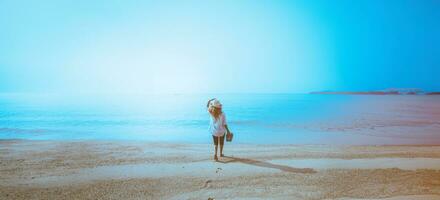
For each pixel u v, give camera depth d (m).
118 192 4.22
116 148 7.82
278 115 22.02
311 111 26.20
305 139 10.12
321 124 15.05
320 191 4.23
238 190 4.28
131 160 6.25
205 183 4.61
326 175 5.03
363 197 3.98
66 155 6.83
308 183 4.59
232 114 23.17
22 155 6.86
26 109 30.02
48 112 25.94
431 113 22.72
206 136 11.41
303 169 5.43
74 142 8.95
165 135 11.69
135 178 4.89
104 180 4.78
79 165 5.81
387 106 34.25
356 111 25.97
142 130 13.53
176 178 4.88
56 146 8.14
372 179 4.79
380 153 6.98
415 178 4.85
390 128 13.32
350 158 6.38
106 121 18.05
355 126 14.25
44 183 4.64
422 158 6.37
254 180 4.75
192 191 4.25
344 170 5.36
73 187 4.44
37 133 12.24
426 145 8.59
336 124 15.17
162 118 20.28
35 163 6.01
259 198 3.95
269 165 5.74
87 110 29.08
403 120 17.03
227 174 5.10
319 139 10.10
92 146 8.18
